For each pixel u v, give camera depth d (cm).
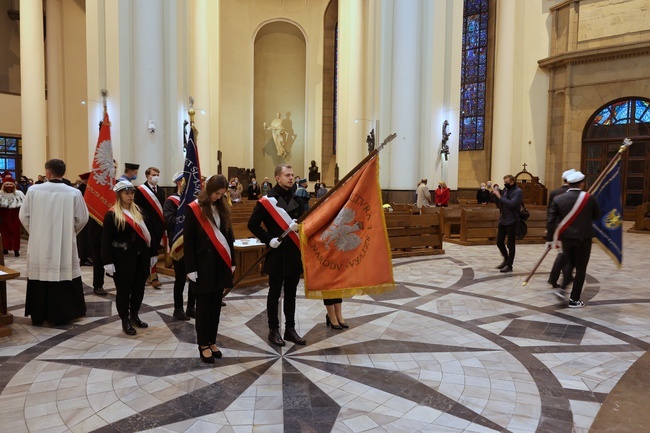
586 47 2127
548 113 2289
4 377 398
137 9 1432
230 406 347
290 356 449
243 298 669
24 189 1725
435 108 1725
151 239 547
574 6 2148
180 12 1520
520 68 2392
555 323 564
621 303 659
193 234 419
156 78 1455
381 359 444
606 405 309
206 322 430
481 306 638
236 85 2608
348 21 2025
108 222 497
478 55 2578
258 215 469
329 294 464
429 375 408
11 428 313
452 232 1426
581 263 630
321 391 374
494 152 2297
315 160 2727
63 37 2416
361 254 473
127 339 496
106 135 726
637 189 2030
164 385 382
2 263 566
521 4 2370
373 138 1741
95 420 325
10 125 2391
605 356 457
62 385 382
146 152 1453
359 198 473
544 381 397
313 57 2700
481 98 2572
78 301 558
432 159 1730
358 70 1942
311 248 462
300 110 2788
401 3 1680
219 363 430
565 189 695
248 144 2656
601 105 2102
